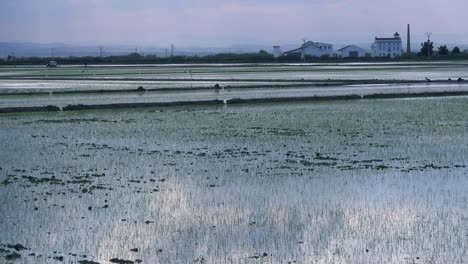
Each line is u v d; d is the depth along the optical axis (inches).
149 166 954.1
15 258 550.9
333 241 594.6
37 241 599.2
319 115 1569.9
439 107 1727.4
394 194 775.1
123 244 589.6
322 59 6190.9
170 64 5575.8
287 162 978.1
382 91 2239.2
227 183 838.5
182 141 1184.8
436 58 6230.3
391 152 1058.1
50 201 746.2
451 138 1195.9
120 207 719.1
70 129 1355.8
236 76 3240.7
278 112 1644.9
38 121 1493.6
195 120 1494.8
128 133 1291.8
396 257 552.4
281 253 562.9
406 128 1330.0
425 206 717.3
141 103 1819.6
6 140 1205.1
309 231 625.0
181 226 644.1
